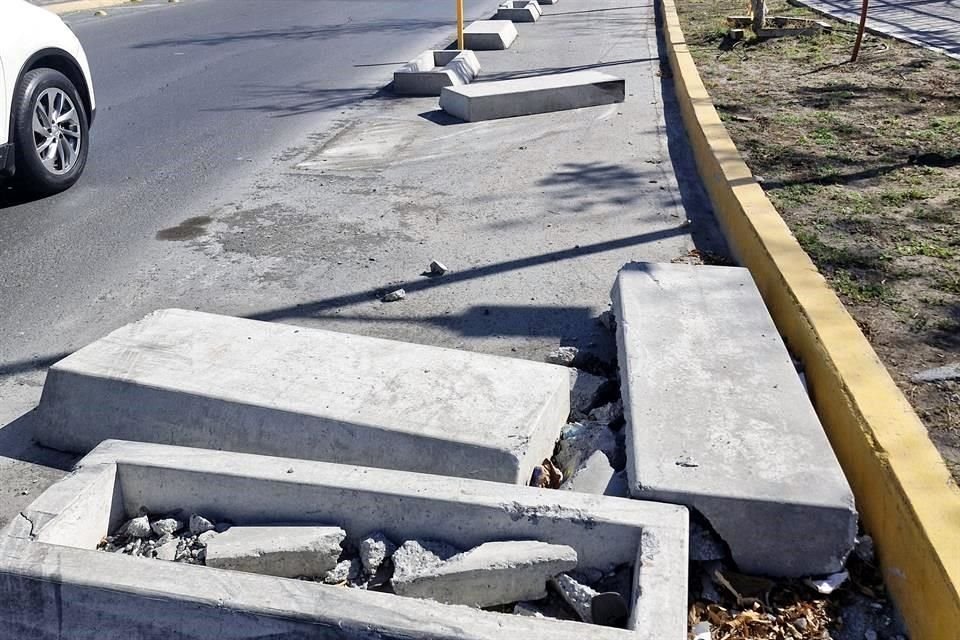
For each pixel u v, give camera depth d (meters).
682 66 10.07
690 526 2.99
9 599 2.66
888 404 3.42
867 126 7.57
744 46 11.55
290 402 3.53
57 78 7.01
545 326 4.78
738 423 3.33
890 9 14.30
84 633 2.62
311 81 11.45
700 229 6.11
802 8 14.84
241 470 3.13
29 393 4.25
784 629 2.83
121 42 14.68
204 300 5.16
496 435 3.33
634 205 6.59
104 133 8.99
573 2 20.02
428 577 2.84
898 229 5.38
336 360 3.86
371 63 12.65
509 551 2.90
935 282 4.70
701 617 2.86
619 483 3.24
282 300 5.14
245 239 6.09
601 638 2.39
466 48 13.80
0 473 3.64
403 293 5.15
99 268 5.67
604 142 8.23
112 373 3.73
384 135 8.69
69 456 3.76
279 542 2.98
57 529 2.91
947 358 3.99
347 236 6.10
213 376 3.71
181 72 12.09
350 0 21.22
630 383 3.60
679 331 4.01
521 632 2.39
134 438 3.68
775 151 6.97
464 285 5.30
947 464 3.25
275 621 2.47
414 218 6.42
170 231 6.27
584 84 9.45
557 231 6.11
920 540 2.76
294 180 7.37
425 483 3.05
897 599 2.89
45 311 5.10
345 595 2.50
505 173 7.41
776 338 3.94
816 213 5.66
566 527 2.91
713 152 6.71
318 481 3.06
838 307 4.17
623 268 4.67
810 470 3.07
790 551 2.96
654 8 18.19
